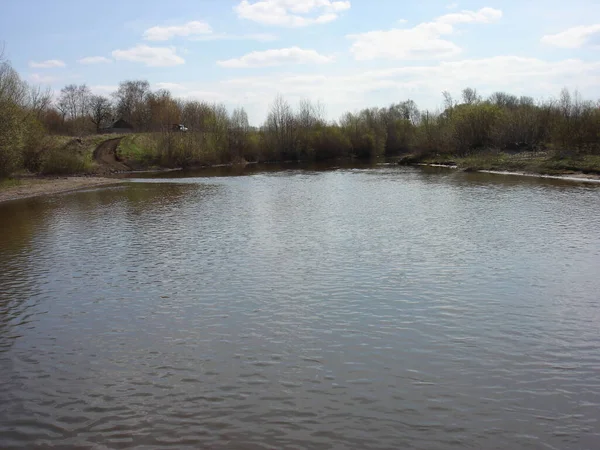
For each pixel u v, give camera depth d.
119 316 18.75
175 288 21.75
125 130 163.00
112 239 32.03
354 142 131.12
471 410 12.07
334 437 11.13
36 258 27.50
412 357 14.87
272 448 10.80
